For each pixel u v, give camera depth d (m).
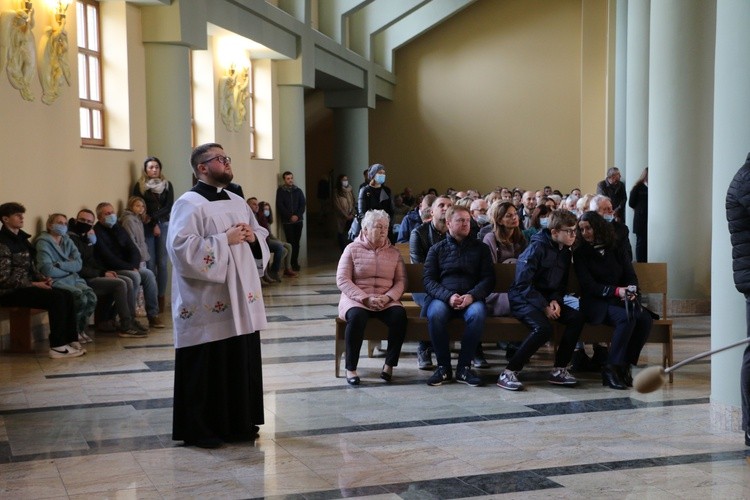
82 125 10.93
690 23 10.59
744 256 5.16
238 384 5.59
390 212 12.49
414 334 7.45
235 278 5.48
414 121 25.80
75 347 8.52
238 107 15.42
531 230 9.52
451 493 4.65
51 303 8.36
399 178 25.97
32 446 5.56
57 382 7.35
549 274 7.23
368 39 22.56
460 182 25.66
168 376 7.56
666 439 5.59
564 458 5.23
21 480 4.92
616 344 7.06
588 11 23.88
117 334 9.64
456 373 7.34
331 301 12.56
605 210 8.60
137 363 8.10
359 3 20.00
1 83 8.66
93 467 5.13
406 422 6.06
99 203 10.45
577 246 7.32
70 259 8.98
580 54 24.78
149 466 5.14
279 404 6.59
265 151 17.19
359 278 7.51
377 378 7.46
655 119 10.89
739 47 5.69
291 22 16.59
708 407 6.38
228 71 14.92
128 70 11.48
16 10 8.88
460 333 7.37
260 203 15.35
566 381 7.10
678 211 10.79
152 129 12.09
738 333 5.79
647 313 7.18
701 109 10.66
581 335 7.24
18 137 8.96
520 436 5.70
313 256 20.64
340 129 22.86
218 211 5.53
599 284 7.18
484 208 10.07
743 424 5.42
